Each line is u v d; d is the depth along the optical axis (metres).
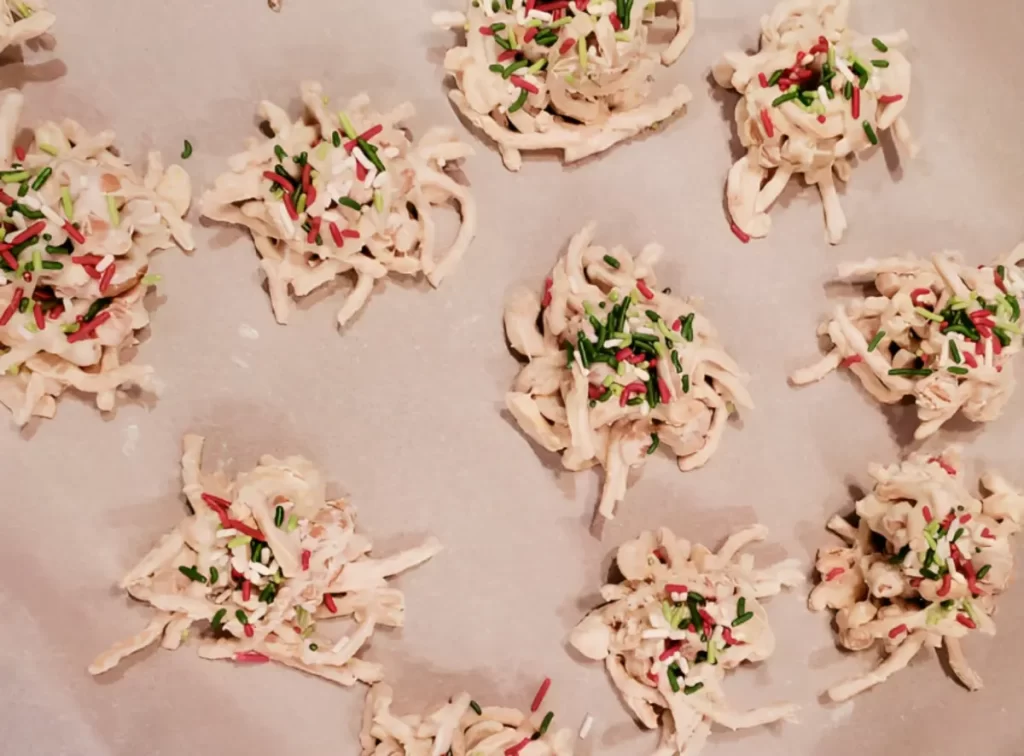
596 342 0.27
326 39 0.28
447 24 0.28
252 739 0.27
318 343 0.27
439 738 0.26
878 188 0.30
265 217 0.26
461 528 0.28
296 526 0.26
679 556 0.28
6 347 0.26
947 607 0.28
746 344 0.29
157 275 0.27
